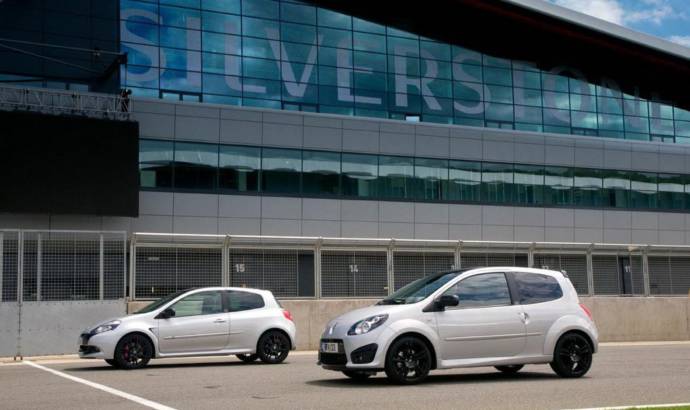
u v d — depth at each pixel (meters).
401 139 35.12
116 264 21.47
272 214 32.28
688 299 27.88
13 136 26.08
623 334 26.59
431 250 24.78
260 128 32.53
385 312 12.27
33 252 20.77
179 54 32.19
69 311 20.81
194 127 31.38
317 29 35.12
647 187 40.38
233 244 22.75
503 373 14.51
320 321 23.02
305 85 34.41
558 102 39.94
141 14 31.83
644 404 10.27
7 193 25.80
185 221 30.75
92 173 26.98
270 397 11.00
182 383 13.04
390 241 24.23
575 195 38.56
